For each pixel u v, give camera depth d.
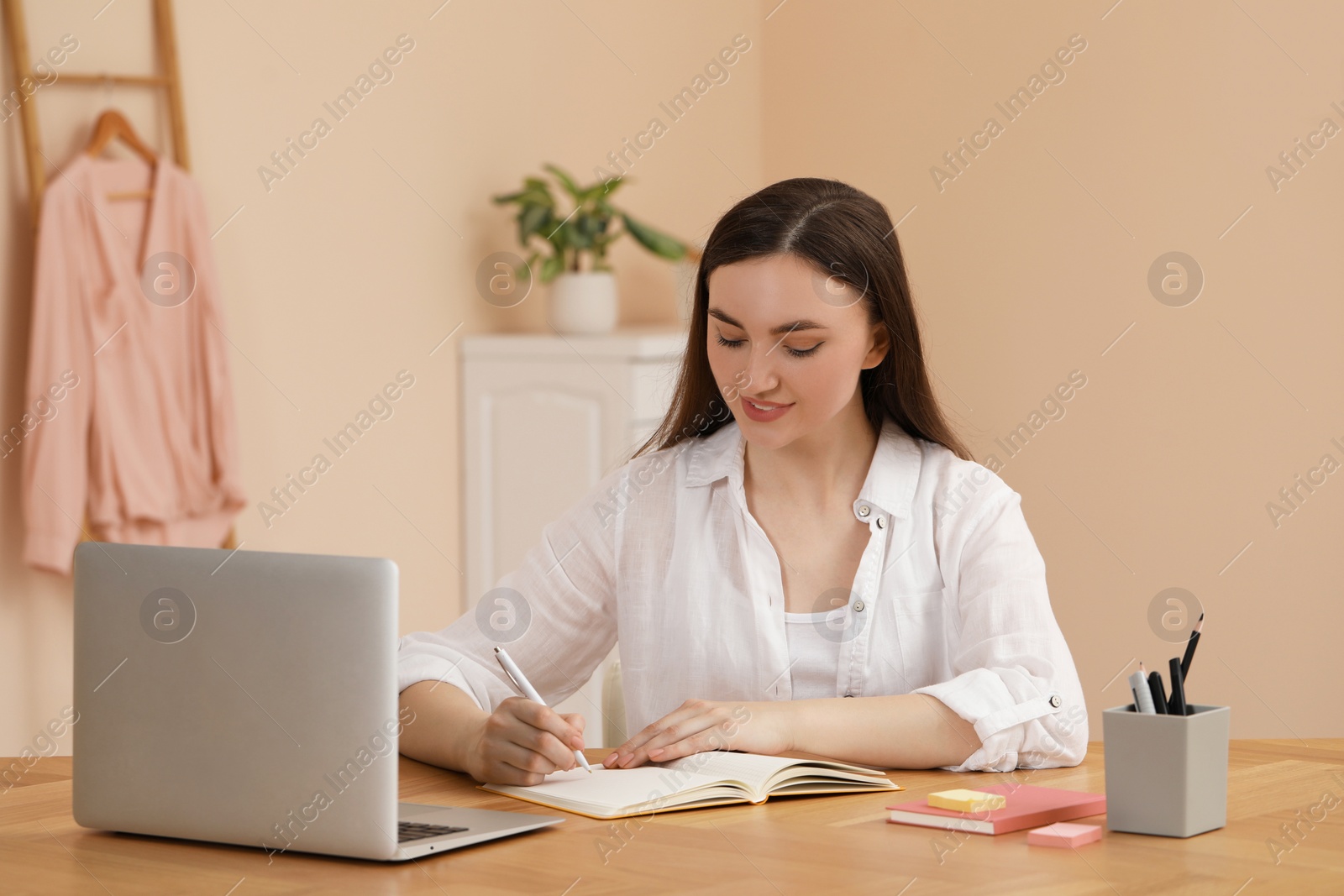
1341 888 0.98
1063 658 1.48
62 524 2.51
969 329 3.54
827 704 1.40
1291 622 3.08
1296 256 3.05
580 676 1.75
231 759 1.11
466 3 3.31
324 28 3.04
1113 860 1.05
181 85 2.78
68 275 2.53
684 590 1.63
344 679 1.07
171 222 2.69
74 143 2.62
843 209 1.48
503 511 3.31
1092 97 3.33
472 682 1.57
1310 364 3.04
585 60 3.61
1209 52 3.16
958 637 1.57
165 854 1.12
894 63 3.69
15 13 2.50
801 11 3.86
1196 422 3.19
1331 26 3.00
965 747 1.39
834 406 1.47
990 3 3.50
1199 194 3.18
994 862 1.05
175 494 2.68
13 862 1.10
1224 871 1.02
